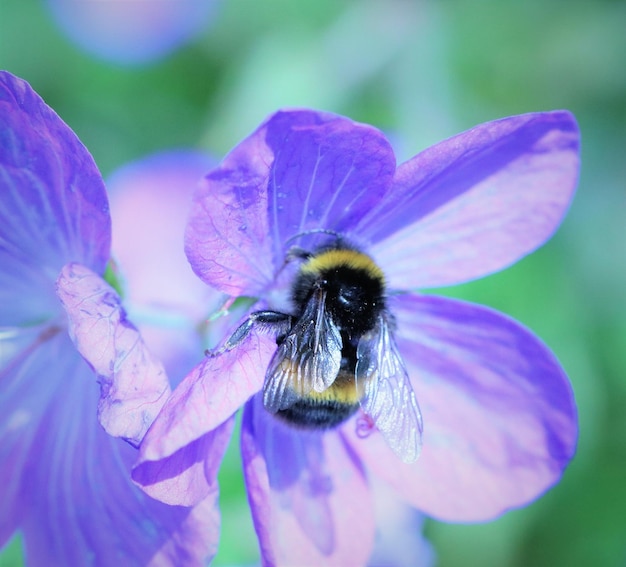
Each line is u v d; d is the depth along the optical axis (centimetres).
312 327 18
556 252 23
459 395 19
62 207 18
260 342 18
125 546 18
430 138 23
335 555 18
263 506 17
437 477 19
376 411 18
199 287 22
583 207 23
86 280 17
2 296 18
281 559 18
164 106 24
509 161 18
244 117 23
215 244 17
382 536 21
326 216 18
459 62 24
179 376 19
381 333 18
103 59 24
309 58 23
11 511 18
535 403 18
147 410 17
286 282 18
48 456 18
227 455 21
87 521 18
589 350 22
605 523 22
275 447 18
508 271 22
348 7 24
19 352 19
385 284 18
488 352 18
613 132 24
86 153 17
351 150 17
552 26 23
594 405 22
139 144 24
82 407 18
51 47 24
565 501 22
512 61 24
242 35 24
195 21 24
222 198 17
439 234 18
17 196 18
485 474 19
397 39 23
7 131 17
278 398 18
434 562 22
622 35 23
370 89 23
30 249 18
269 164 17
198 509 17
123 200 22
